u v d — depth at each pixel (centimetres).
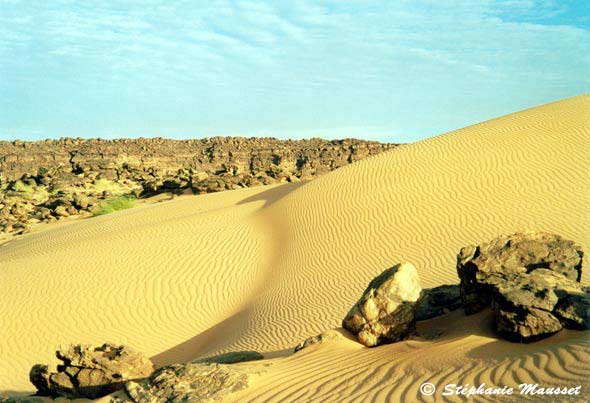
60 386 1185
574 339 874
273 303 2097
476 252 1172
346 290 2067
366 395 829
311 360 1046
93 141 11712
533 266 1121
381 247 2417
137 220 4428
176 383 968
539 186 2600
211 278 2531
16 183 7781
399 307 1122
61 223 5628
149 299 2350
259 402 873
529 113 3769
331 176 3559
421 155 3400
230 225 3300
